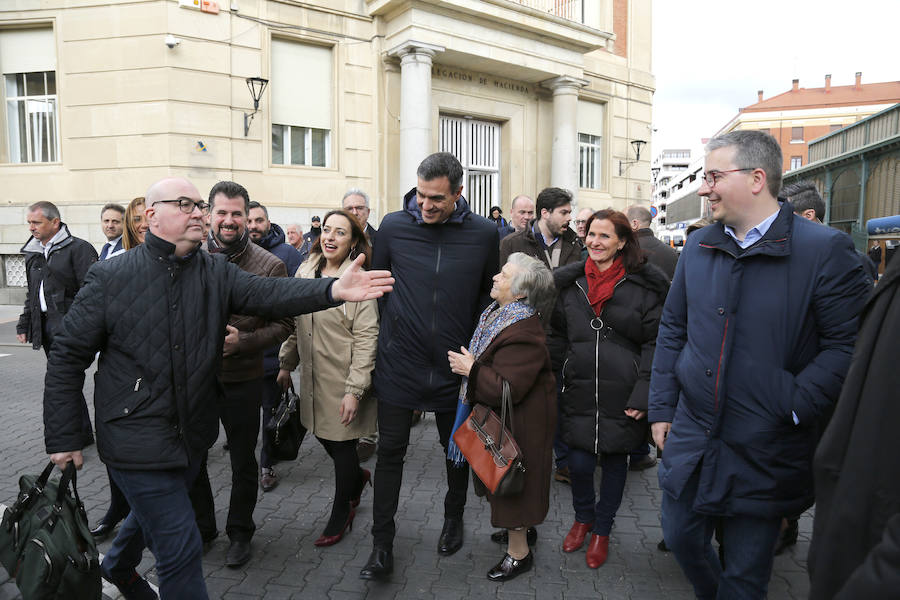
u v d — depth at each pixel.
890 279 1.22
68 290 4.62
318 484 4.02
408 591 2.73
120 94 11.48
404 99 12.57
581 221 4.56
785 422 1.90
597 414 2.92
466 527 3.39
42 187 12.02
